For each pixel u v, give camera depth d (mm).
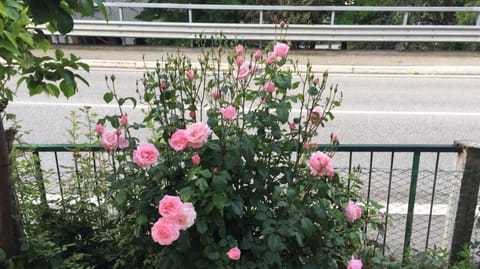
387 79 9031
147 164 1850
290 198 1850
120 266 2309
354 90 8156
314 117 2098
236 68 2180
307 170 2049
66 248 2271
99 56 10109
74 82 2100
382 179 4258
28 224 2387
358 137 5848
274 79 2043
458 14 11023
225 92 2119
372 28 9938
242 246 1926
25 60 1816
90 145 2545
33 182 2451
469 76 9320
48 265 2240
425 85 8586
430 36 9992
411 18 11414
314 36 10094
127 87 8070
